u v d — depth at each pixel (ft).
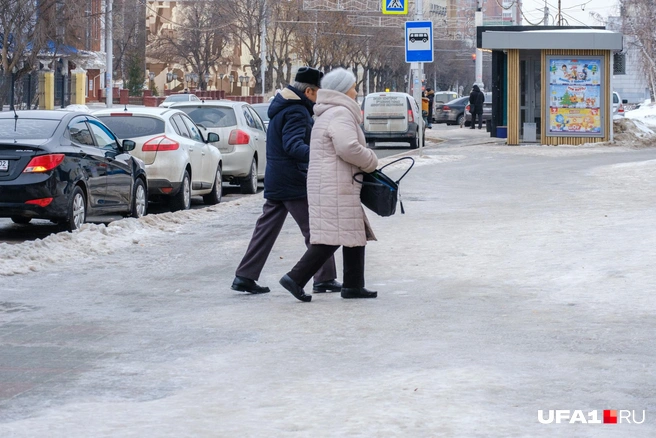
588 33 106.01
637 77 328.90
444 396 17.84
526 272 31.63
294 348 22.50
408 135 113.09
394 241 39.42
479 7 193.67
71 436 16.02
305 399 18.01
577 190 59.52
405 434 15.65
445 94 227.40
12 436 16.05
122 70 314.76
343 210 27.53
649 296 27.02
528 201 53.31
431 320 25.21
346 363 20.93
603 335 22.89
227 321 25.82
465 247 37.24
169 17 334.85
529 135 113.19
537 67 115.03
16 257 35.78
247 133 65.62
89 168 44.80
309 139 28.58
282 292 30.17
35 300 29.19
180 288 31.12
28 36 170.50
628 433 15.67
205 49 307.78
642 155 94.58
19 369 20.97
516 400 17.58
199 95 252.01
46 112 45.27
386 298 28.48
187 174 55.31
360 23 303.68
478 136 137.18
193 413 17.33
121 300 29.19
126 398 18.61
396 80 404.98
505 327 24.16
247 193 67.15
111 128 53.47
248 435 15.83
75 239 39.96
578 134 109.19
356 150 26.99
